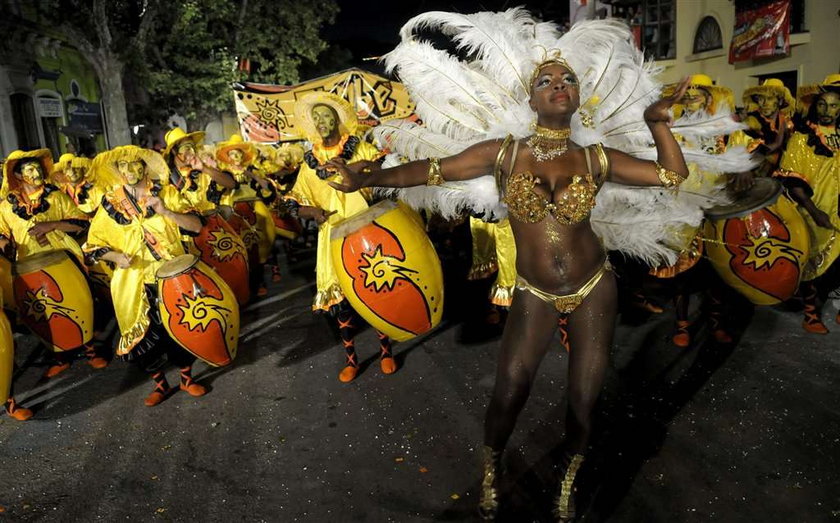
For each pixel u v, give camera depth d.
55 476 3.66
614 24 2.89
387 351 4.74
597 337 2.72
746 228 4.34
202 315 4.30
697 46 13.55
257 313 6.48
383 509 3.13
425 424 3.92
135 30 15.71
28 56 16.19
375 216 4.01
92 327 5.10
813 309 4.86
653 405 3.93
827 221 4.56
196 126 20.92
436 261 4.12
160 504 3.31
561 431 3.71
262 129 7.88
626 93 2.89
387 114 7.29
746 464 3.27
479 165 2.71
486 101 2.99
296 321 6.12
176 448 3.87
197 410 4.36
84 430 4.20
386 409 4.15
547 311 2.75
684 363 4.48
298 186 4.56
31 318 4.82
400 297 3.95
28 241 4.97
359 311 4.09
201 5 16.11
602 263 2.73
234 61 16.94
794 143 4.98
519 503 3.10
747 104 5.36
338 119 4.37
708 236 4.53
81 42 13.60
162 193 4.66
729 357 4.52
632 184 2.60
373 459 3.58
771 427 3.59
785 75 11.35
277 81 18.94
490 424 2.88
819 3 10.21
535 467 3.37
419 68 3.01
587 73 2.93
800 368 4.27
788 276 4.35
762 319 5.20
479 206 3.02
